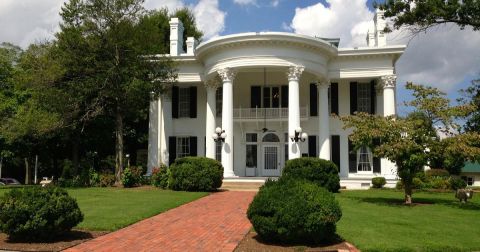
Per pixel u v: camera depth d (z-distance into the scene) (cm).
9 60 3662
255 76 3253
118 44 2686
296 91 2728
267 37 2688
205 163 2248
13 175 5581
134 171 2639
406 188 1750
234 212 1455
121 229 1145
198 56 3028
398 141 1686
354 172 3122
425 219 1312
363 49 3011
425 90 1727
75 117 2914
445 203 1777
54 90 2669
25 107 2961
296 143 2692
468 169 4428
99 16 2684
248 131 3228
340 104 3194
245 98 3294
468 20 1877
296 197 945
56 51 2788
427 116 1747
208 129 3030
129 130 3953
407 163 1684
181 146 3309
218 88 3300
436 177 2841
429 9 1870
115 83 2722
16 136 2819
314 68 2841
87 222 1205
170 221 1271
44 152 3766
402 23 1975
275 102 3228
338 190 2298
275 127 3197
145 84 2659
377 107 3167
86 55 2689
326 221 921
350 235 1035
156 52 2900
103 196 1927
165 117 3309
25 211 955
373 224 1202
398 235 1046
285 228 925
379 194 2194
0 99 3341
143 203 1645
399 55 3028
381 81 3047
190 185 2227
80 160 4119
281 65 2719
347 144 3150
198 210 1505
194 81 3200
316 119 3177
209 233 1089
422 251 891
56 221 977
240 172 3197
